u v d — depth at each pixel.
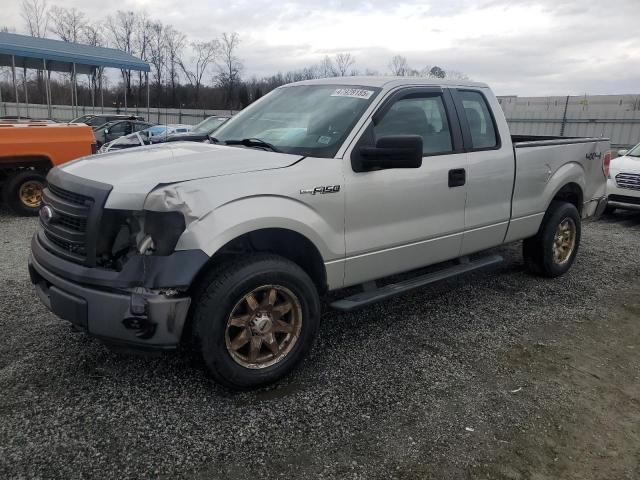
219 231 3.06
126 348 3.12
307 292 3.49
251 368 3.35
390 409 3.30
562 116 27.86
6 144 8.61
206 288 3.15
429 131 4.39
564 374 3.86
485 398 3.48
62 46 21.94
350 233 3.78
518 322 4.76
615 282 6.00
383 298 4.02
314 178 3.53
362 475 2.72
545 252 5.72
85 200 3.12
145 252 2.99
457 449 2.96
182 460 2.77
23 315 4.44
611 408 3.44
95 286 3.05
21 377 3.47
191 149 3.80
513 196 5.11
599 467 2.87
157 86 54.16
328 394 3.45
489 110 4.99
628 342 4.45
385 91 4.14
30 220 8.77
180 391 3.40
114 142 12.40
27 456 2.73
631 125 25.94
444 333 4.46
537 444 3.04
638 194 9.50
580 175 5.96
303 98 4.43
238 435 2.99
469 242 4.76
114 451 2.81
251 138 4.11
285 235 3.50
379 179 3.88
